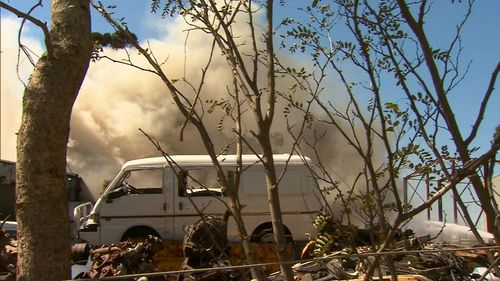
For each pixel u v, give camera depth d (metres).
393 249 2.43
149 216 10.02
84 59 2.20
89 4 2.27
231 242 8.03
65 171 2.14
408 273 4.12
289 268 2.38
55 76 2.11
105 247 6.27
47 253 2.06
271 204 2.41
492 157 2.21
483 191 2.22
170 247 9.25
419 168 2.29
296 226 9.58
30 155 2.06
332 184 2.46
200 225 4.84
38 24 2.01
